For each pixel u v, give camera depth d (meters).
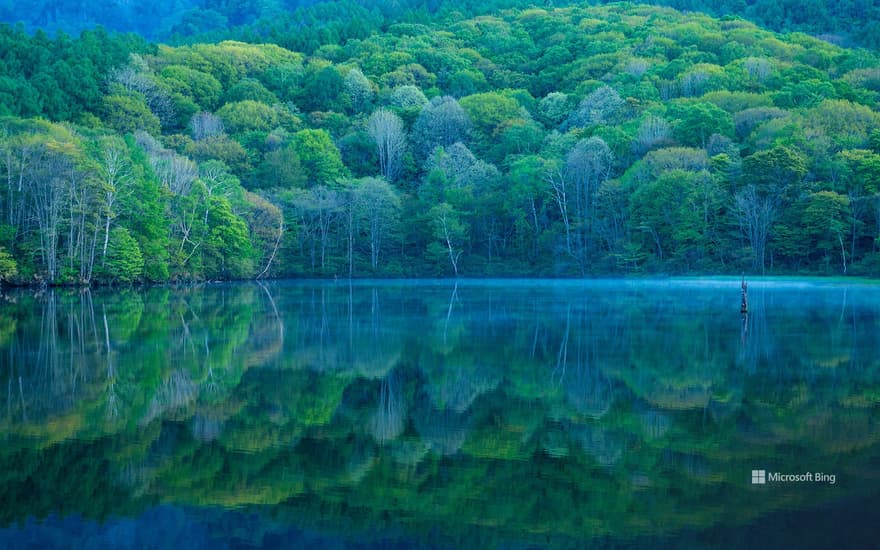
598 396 29.39
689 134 124.75
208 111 166.88
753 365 35.25
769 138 114.25
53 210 85.19
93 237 88.25
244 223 111.31
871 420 25.34
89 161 87.06
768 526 17.02
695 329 48.12
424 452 22.42
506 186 134.62
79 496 18.89
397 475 20.50
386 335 46.50
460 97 187.00
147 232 95.75
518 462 21.52
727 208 110.50
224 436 23.91
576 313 59.22
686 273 111.06
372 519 17.69
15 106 123.50
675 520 17.44
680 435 23.94
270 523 17.42
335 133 166.62
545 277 125.06
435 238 133.75
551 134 148.88
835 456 21.62
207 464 21.25
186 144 141.75
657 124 127.88
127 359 37.31
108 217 87.81
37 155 86.00
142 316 57.22
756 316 55.41
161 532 16.86
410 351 40.22
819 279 98.94
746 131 126.44
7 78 128.62
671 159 112.94
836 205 99.75
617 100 152.00
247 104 163.75
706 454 22.00
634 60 178.50
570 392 30.16
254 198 120.81
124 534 16.72
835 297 72.94
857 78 145.00
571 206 127.62
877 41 195.12
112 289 90.19
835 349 39.38
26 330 48.16
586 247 124.19
